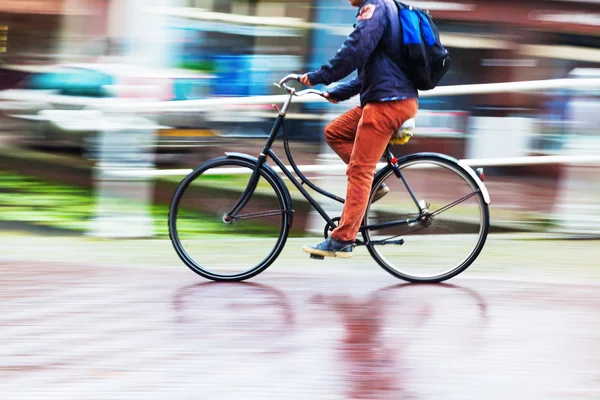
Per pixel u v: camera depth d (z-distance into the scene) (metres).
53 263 7.39
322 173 8.55
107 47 10.55
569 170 9.02
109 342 5.36
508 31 11.28
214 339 5.45
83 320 5.79
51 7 10.85
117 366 4.98
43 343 5.34
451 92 8.27
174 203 6.96
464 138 10.07
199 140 9.84
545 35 11.35
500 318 5.97
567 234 8.81
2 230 8.78
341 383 4.77
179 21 10.10
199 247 6.93
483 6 11.18
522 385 4.80
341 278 7.05
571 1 11.34
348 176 6.55
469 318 5.96
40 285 6.63
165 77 9.88
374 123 6.36
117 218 8.58
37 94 10.88
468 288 6.75
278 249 6.90
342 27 10.73
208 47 10.27
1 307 6.04
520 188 9.41
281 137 7.06
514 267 7.44
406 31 6.24
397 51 6.28
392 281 6.98
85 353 5.18
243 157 6.87
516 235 8.70
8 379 4.77
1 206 9.65
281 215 6.88
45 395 4.56
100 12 10.48
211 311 6.03
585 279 7.08
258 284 6.81
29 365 4.98
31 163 10.85
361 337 5.54
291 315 5.96
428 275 6.91
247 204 6.92
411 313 6.05
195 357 5.13
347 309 6.13
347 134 6.71
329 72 6.25
